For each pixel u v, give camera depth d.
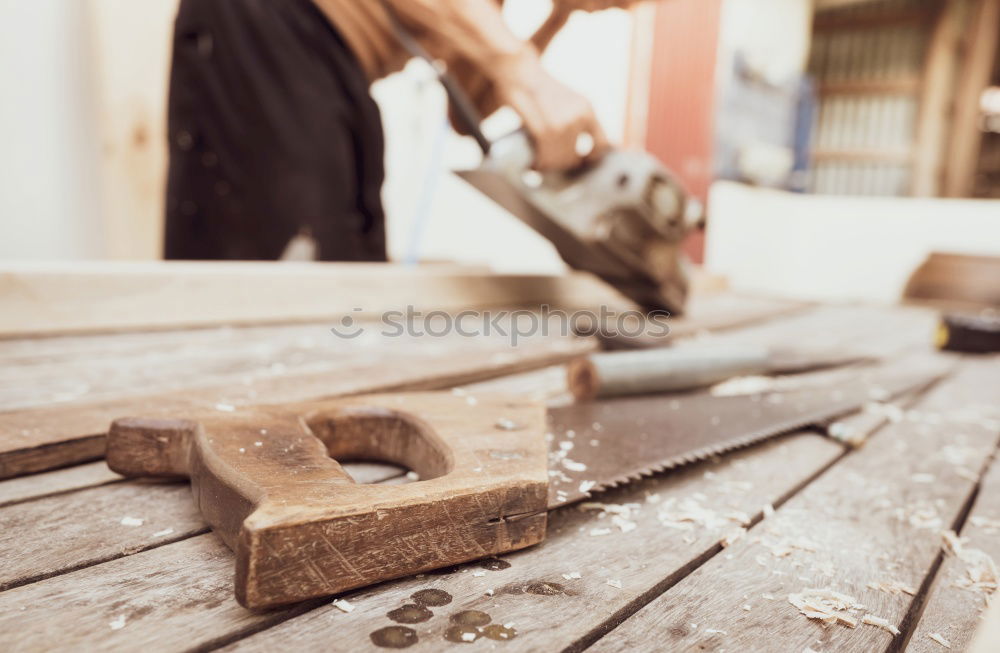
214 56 2.55
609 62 5.41
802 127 8.08
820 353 2.10
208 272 2.00
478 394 1.09
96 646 0.53
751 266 7.21
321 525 0.58
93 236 3.41
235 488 0.65
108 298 1.80
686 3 5.76
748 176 6.77
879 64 9.01
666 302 2.71
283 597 0.57
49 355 1.50
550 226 2.41
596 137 2.36
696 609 0.65
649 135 5.83
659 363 1.38
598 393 1.31
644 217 2.36
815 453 1.18
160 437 0.83
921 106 8.63
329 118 2.54
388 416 0.96
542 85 2.19
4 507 0.78
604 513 0.86
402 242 4.93
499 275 2.88
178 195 2.68
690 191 6.07
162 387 1.29
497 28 2.16
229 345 1.76
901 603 0.69
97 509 0.79
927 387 1.84
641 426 1.15
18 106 3.05
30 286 1.67
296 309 2.18
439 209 5.14
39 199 3.18
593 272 2.65
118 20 3.22
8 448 0.86
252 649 0.54
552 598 0.65
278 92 2.51
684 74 5.88
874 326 3.26
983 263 4.83
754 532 0.84
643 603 0.66
